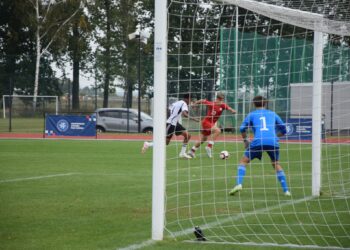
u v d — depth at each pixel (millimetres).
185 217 14594
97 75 86375
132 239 11938
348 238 12188
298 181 22391
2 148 39000
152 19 96062
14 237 12102
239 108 25422
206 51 22734
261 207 16156
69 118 53000
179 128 30703
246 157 18781
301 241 11914
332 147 35062
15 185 20531
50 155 33781
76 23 86125
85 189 19609
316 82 18250
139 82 62594
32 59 86062
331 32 16594
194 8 14516
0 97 81625
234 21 32031
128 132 62125
